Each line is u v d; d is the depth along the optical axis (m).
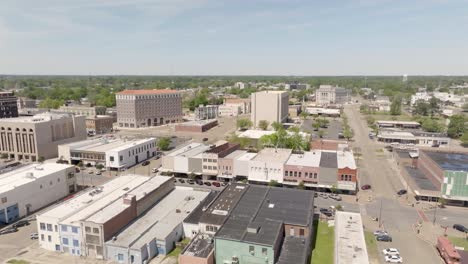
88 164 168.50
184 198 115.56
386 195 130.88
